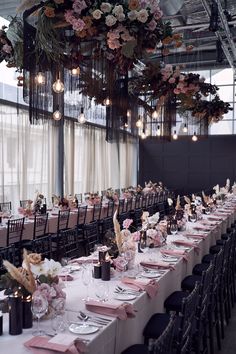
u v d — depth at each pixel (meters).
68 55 4.37
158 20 4.19
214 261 3.97
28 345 2.11
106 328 2.38
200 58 14.73
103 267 3.37
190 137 17.62
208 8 8.85
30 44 4.12
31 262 2.63
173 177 18.00
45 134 11.51
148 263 3.85
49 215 7.87
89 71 4.76
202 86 8.40
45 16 3.93
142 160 18.33
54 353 2.04
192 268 4.83
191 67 16.09
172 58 14.77
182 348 2.67
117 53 4.34
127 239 3.97
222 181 17.30
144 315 3.04
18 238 6.27
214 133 17.33
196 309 3.13
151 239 4.62
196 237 5.53
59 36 4.08
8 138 10.06
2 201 9.76
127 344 2.71
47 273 2.62
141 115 8.71
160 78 7.37
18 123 10.29
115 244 3.83
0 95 9.73
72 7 3.86
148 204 13.12
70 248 6.76
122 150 16.50
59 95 5.41
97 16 3.85
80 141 13.67
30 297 2.39
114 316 2.56
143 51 4.40
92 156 14.20
